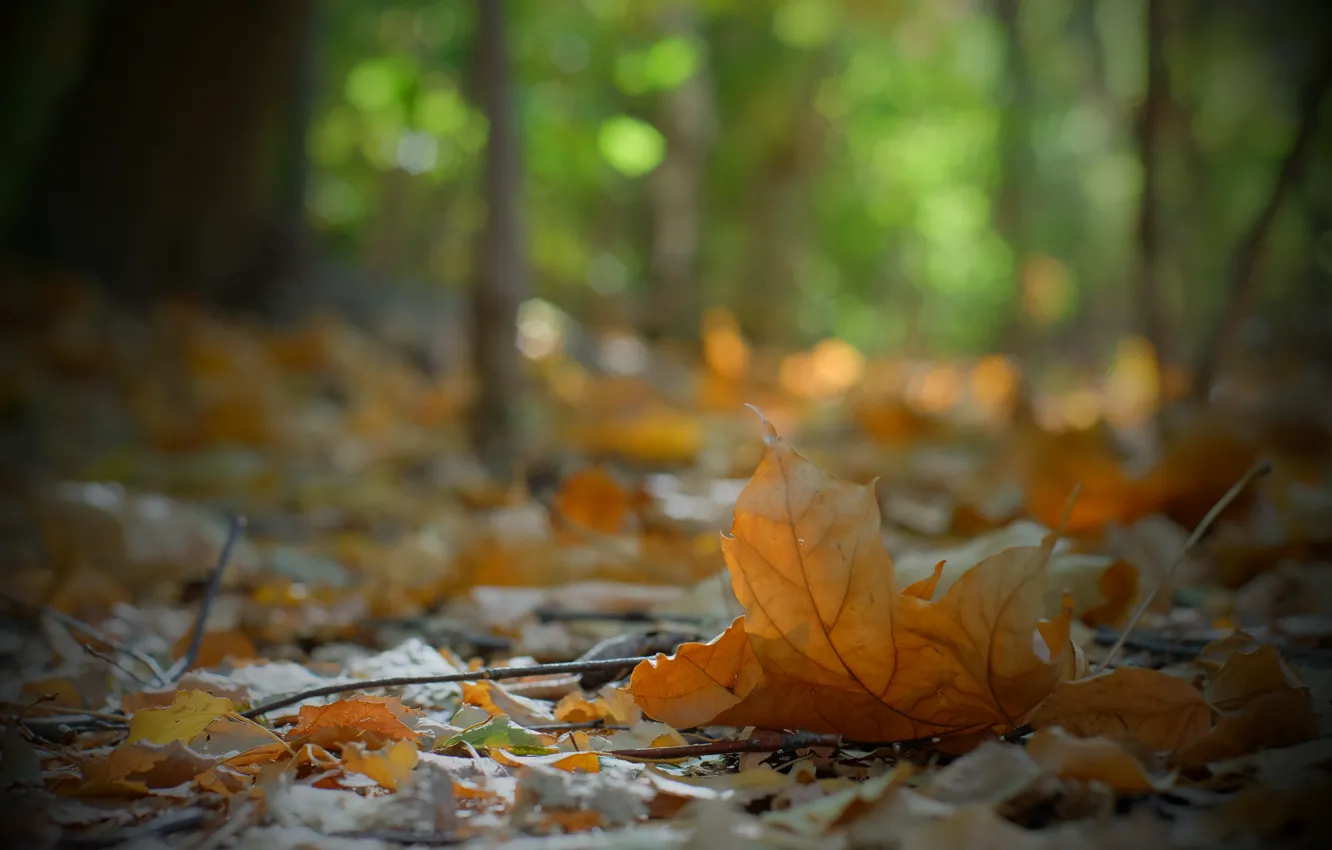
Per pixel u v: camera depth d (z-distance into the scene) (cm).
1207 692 171
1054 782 147
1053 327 1858
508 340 620
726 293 1947
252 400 804
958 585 159
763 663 173
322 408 907
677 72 949
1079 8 1423
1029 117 920
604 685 236
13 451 671
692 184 1780
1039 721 167
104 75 1118
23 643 291
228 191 1122
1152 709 163
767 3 1747
